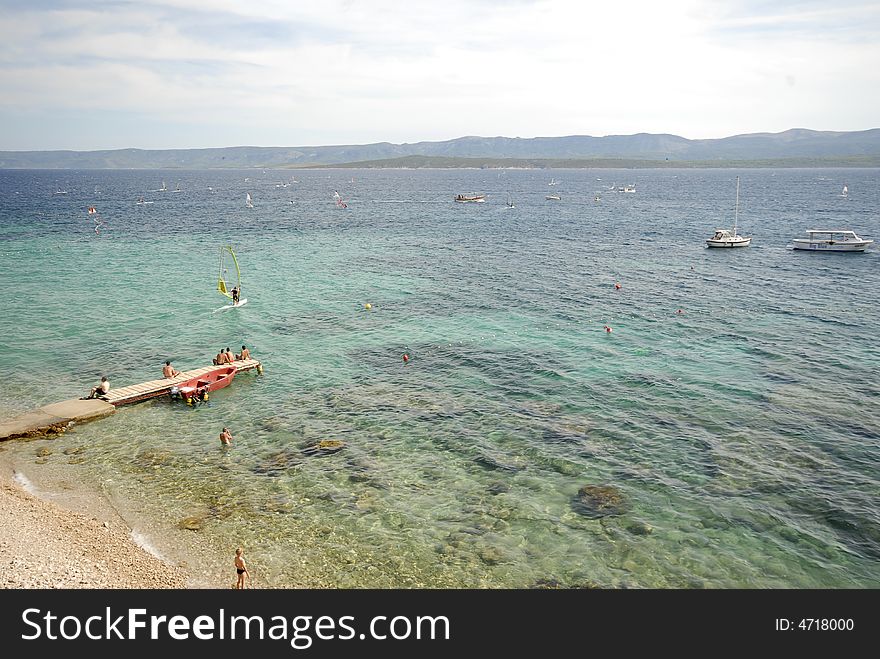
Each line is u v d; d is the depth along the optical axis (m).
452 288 71.56
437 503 29.08
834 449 33.38
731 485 30.25
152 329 55.22
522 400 40.38
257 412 38.88
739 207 185.12
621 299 65.88
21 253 92.06
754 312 60.09
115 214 156.88
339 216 159.12
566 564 25.05
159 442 34.91
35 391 41.53
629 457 33.03
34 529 26.14
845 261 87.38
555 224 141.25
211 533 26.64
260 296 67.44
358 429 36.53
